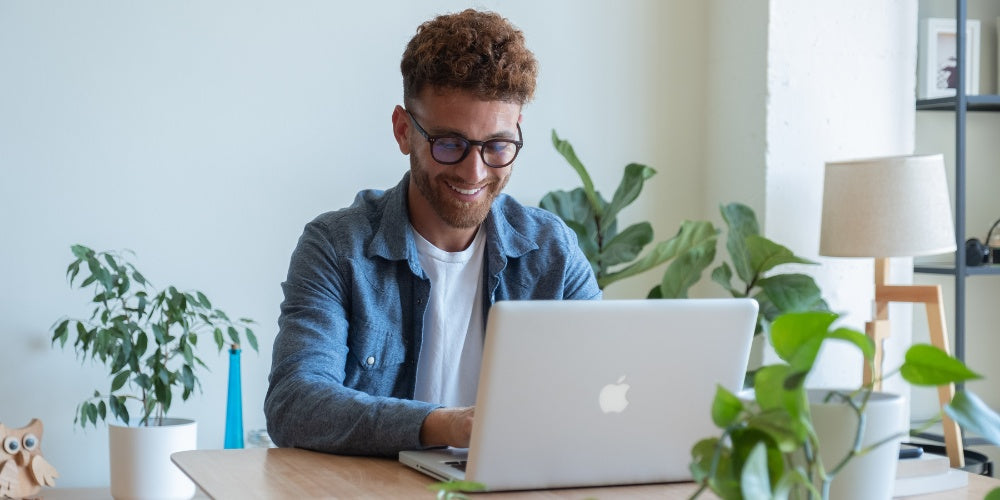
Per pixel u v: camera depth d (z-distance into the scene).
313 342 1.79
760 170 3.53
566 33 3.57
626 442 1.36
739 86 3.61
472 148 1.88
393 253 1.95
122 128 3.11
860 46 3.61
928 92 3.73
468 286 2.07
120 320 2.83
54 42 3.04
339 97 3.31
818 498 0.81
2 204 3.01
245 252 3.22
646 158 3.70
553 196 3.40
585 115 3.61
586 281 2.14
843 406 1.04
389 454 1.57
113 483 2.82
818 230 3.57
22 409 3.03
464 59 1.83
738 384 1.39
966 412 0.89
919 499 1.36
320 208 3.29
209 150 3.18
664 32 3.70
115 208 3.11
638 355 1.33
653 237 3.42
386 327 1.95
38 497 2.83
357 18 3.32
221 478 1.41
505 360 1.27
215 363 3.20
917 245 3.14
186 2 3.15
